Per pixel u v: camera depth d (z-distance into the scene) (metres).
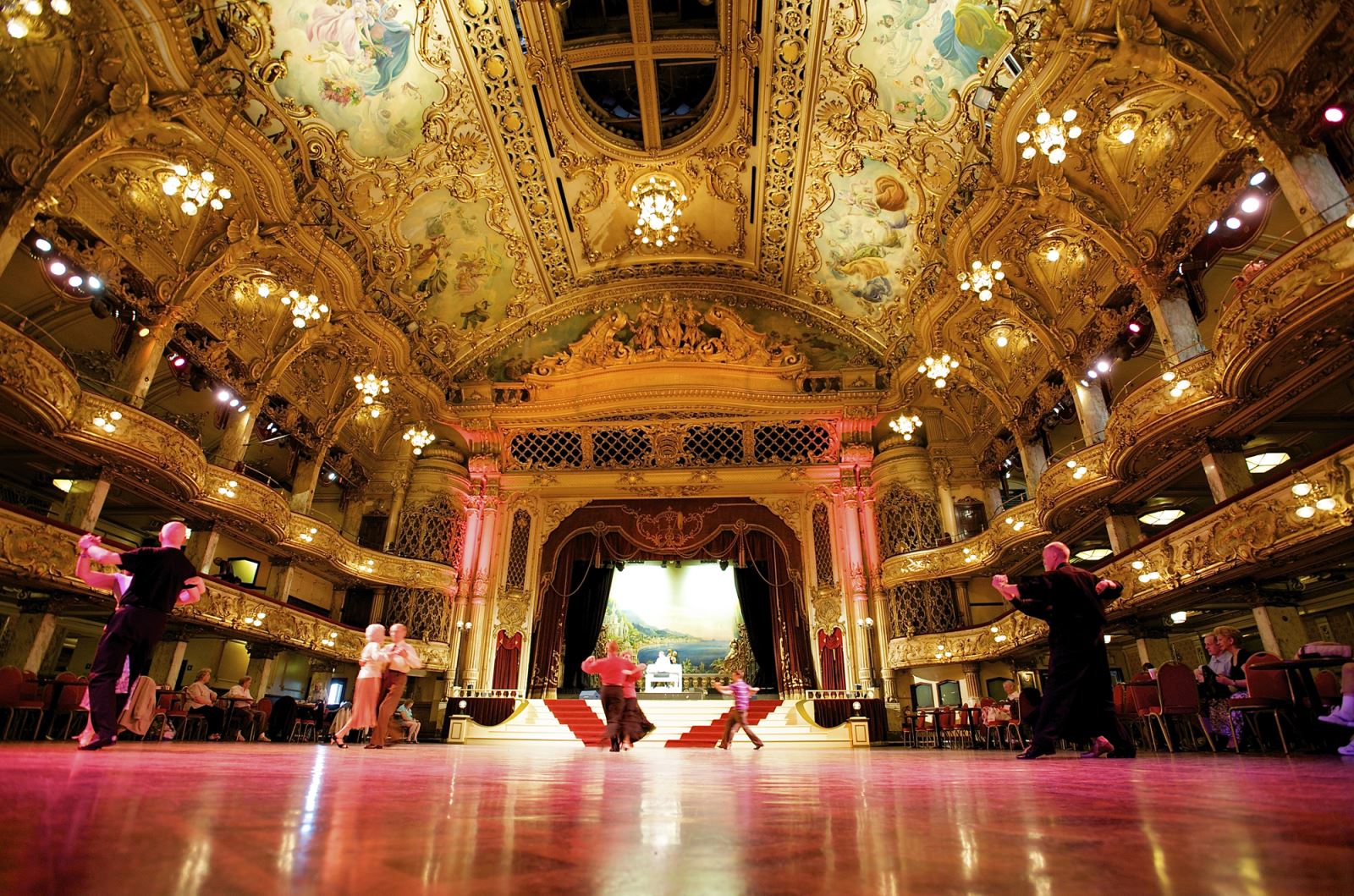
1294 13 9.84
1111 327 15.09
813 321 24.44
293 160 16.05
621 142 19.78
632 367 23.69
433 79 17.00
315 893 0.72
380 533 22.28
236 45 13.70
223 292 16.20
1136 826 1.34
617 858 1.04
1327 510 9.07
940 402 22.48
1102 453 14.30
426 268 21.22
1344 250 8.79
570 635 23.59
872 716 19.25
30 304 14.10
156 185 13.78
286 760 4.54
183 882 0.75
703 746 18.06
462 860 1.00
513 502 23.20
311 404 19.70
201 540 15.82
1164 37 11.26
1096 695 5.28
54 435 12.04
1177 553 11.92
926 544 20.95
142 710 7.11
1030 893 0.76
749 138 19.22
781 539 22.30
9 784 1.79
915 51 15.41
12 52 10.70
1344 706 6.62
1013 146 14.38
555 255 23.09
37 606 11.89
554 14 16.48
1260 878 0.82
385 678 9.11
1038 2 12.84
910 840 1.21
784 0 15.62
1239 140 11.16
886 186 18.89
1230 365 10.48
